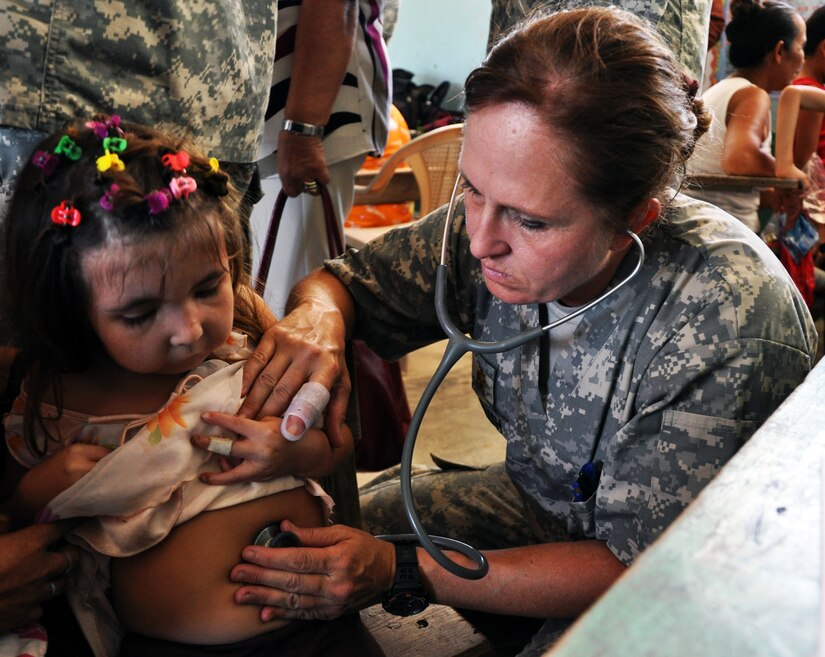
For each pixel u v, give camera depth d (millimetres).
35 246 801
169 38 1098
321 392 942
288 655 896
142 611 872
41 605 896
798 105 2678
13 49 994
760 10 2898
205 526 880
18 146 1045
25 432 862
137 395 900
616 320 1014
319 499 998
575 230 838
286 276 1839
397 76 4754
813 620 421
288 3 1584
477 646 1088
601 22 844
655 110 815
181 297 809
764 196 2912
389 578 975
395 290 1227
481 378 1208
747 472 568
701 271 974
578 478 1071
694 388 947
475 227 881
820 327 2838
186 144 911
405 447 917
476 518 1409
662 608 429
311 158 1587
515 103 798
